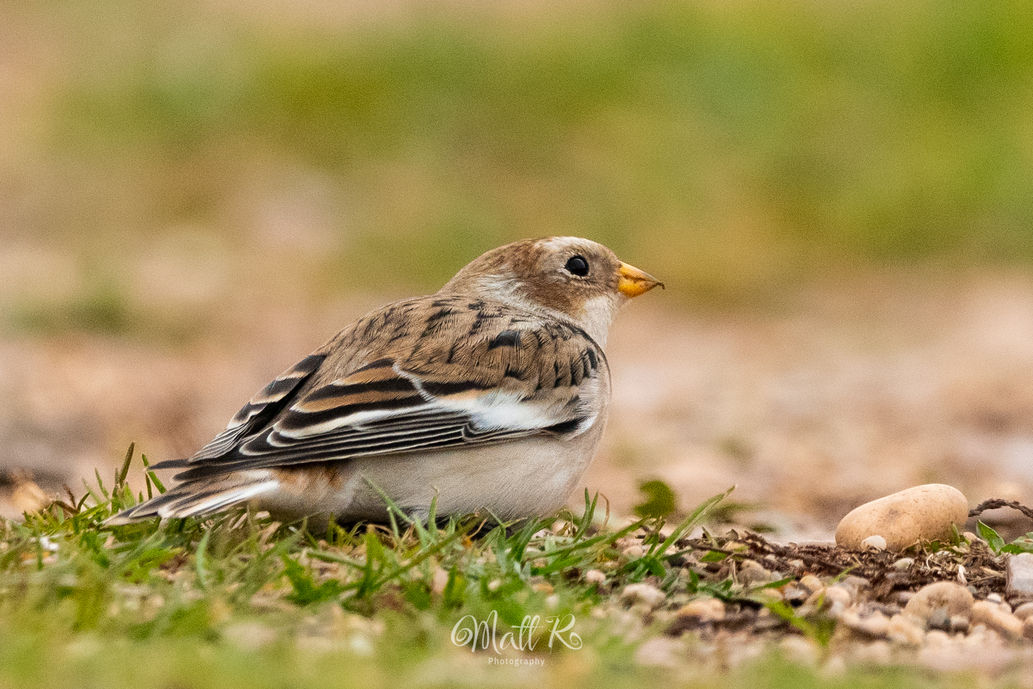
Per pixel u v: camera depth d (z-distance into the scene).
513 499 6.71
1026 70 24.02
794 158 22.94
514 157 23.77
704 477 10.51
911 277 21.20
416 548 5.97
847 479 10.69
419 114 24.38
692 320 19.56
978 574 6.39
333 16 27.27
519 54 24.97
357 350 6.72
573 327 7.38
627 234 21.69
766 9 25.33
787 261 21.34
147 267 20.08
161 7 27.98
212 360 15.80
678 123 23.77
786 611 5.54
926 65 24.19
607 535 6.25
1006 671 5.02
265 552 5.67
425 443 6.45
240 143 23.97
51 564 5.54
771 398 14.62
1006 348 16.72
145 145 23.95
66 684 4.23
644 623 5.59
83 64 26.06
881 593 6.11
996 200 22.14
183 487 6.12
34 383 14.05
